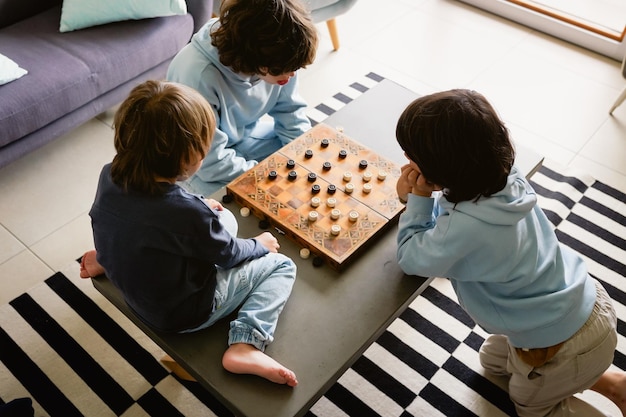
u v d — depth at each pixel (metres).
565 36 2.70
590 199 2.04
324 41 2.70
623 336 1.68
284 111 1.82
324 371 1.18
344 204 1.43
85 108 2.04
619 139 2.26
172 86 1.12
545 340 1.25
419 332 1.68
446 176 1.12
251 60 1.41
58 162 2.14
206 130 1.14
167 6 2.06
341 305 1.29
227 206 1.48
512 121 2.32
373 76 2.52
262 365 1.15
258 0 1.36
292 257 1.38
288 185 1.47
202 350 1.22
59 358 1.61
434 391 1.56
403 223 1.30
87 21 2.05
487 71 2.55
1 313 1.70
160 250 1.12
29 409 1.36
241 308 1.27
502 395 1.56
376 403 1.54
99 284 1.35
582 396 1.58
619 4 2.72
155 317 1.20
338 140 1.59
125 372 1.59
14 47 1.98
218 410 1.52
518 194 1.17
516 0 2.80
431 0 2.95
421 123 1.10
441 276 1.26
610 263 1.85
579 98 2.43
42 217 1.96
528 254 1.20
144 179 1.08
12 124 1.81
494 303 1.28
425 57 2.62
